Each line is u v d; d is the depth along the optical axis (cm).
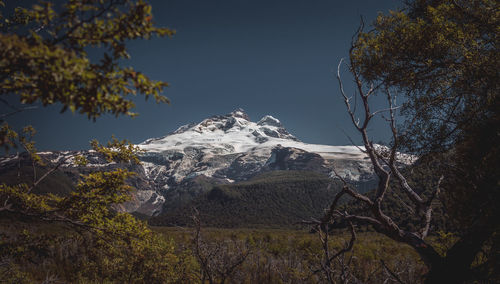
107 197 555
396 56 527
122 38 245
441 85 516
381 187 374
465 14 494
